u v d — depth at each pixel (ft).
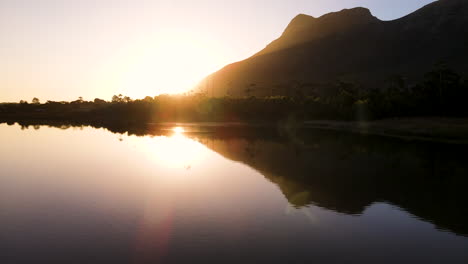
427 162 96.63
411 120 249.34
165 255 35.55
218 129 254.06
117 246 37.63
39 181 69.82
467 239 41.16
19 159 100.73
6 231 41.86
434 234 42.70
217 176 75.51
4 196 57.93
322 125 291.17
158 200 55.52
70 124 338.54
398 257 36.14
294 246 38.37
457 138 155.43
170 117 404.57
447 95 270.67
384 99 298.97
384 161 98.27
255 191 61.98
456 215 49.75
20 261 34.09
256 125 309.22
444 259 35.94
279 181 70.54
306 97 424.05
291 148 130.00
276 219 47.03
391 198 58.49
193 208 51.42
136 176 75.25
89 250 36.52
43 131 228.43
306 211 50.88
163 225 44.04
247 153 115.34
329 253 36.76
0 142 150.61
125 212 49.34
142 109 417.90
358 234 42.29
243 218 47.16
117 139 168.04
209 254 35.96
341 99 333.62
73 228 42.80
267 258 35.27
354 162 96.27
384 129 213.05
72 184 67.00
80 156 107.24
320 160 99.66
